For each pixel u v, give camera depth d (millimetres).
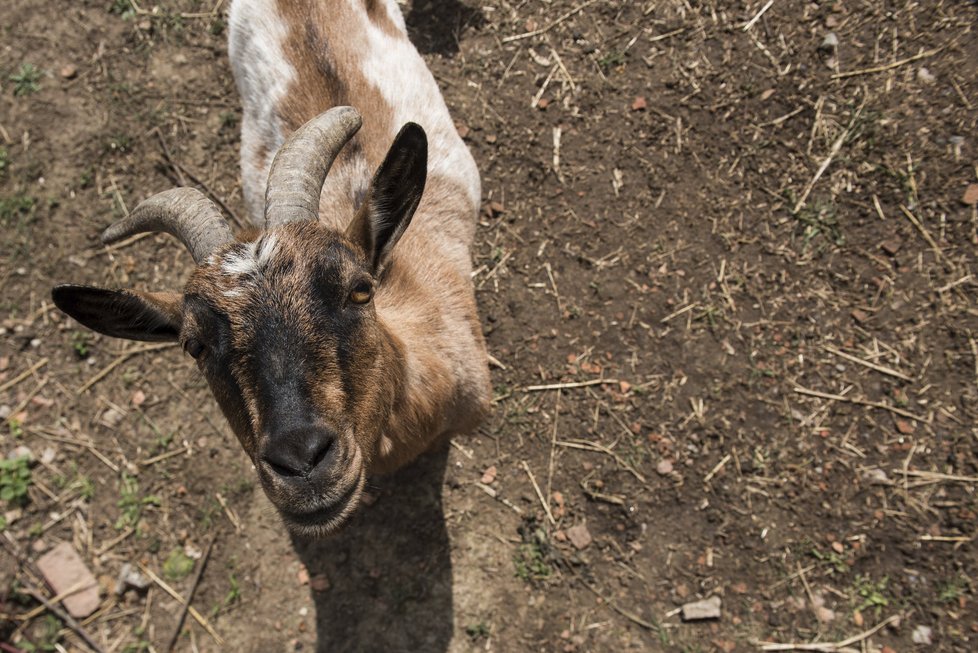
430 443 1175
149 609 1305
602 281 1359
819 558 1221
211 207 961
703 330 1322
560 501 1282
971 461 1227
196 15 1604
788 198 1352
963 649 1170
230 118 1540
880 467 1244
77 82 1588
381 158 1154
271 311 881
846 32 1402
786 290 1324
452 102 1491
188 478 1346
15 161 1549
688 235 1361
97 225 1501
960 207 1311
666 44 1457
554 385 1329
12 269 1484
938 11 1376
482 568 1270
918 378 1267
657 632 1221
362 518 1302
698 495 1262
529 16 1520
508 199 1425
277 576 1297
